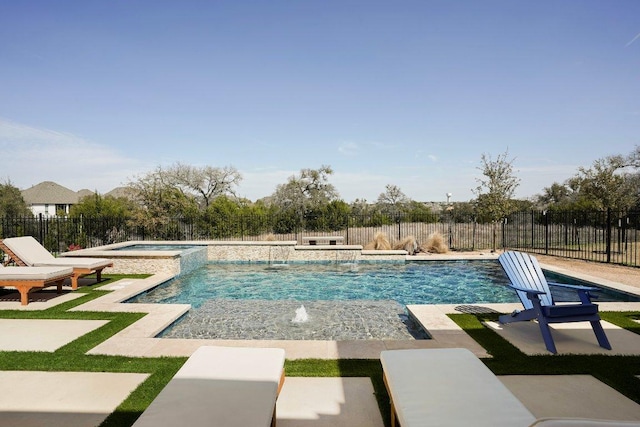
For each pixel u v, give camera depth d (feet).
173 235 67.10
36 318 20.59
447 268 44.62
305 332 21.34
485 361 14.42
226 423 7.44
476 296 31.83
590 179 67.36
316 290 34.19
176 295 32.07
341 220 72.84
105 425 9.90
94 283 31.71
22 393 11.83
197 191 117.60
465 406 7.81
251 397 8.46
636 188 77.05
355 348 16.21
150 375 13.15
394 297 31.55
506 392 8.39
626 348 15.84
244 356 10.67
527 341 16.88
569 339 17.10
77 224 57.41
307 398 11.62
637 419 10.19
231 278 39.70
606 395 11.62
